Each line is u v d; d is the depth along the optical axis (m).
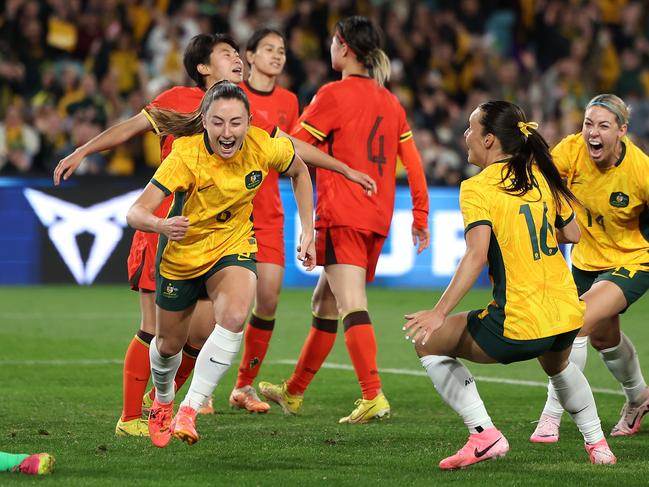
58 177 20.41
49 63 62.38
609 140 21.47
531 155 18.17
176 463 18.25
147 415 22.97
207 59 22.80
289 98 26.44
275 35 25.91
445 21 67.94
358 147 24.31
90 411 24.00
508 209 17.67
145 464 18.11
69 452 19.12
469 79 66.31
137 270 21.48
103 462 18.22
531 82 66.81
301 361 24.48
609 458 18.59
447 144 61.78
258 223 24.94
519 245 17.66
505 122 18.19
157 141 57.84
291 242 54.50
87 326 39.94
